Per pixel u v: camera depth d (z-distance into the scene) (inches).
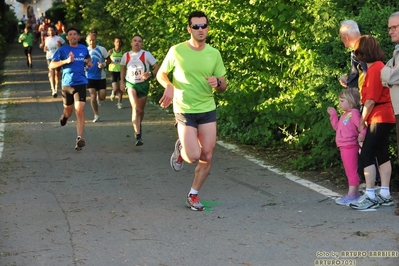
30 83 1084.5
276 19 457.1
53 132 585.9
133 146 514.0
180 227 291.9
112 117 677.3
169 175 402.9
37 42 2233.0
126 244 269.9
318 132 382.9
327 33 375.2
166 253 258.5
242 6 481.7
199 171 319.6
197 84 310.7
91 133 578.9
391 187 353.4
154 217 308.5
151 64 516.4
